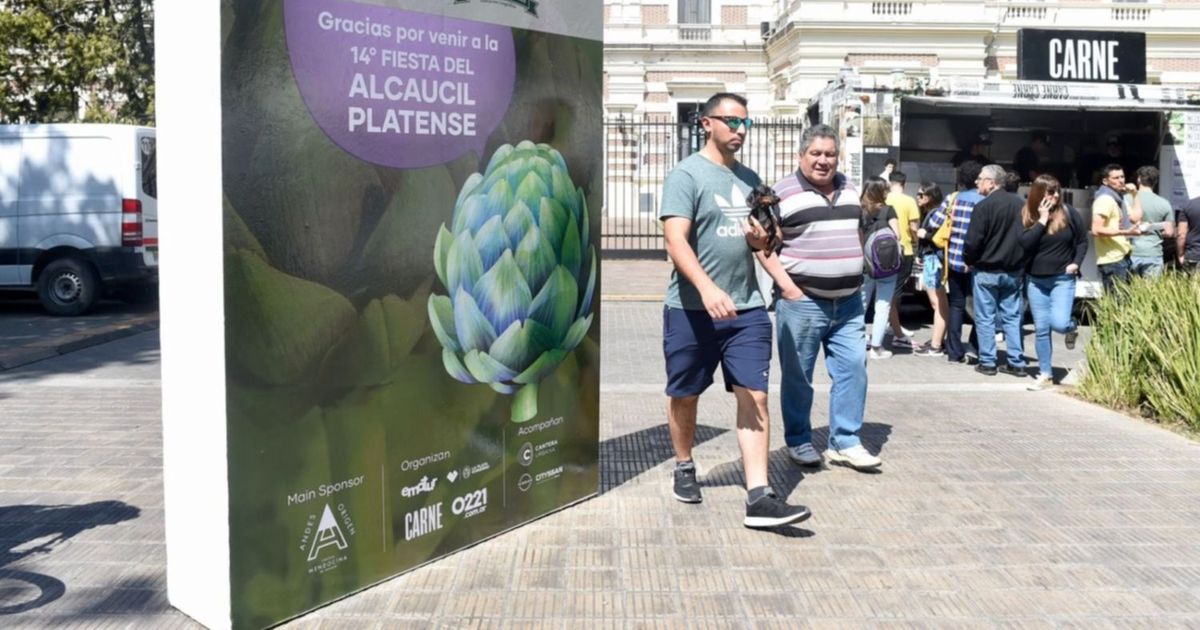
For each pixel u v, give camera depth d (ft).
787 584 15.10
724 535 17.07
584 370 18.43
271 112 12.71
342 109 13.56
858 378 20.74
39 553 16.30
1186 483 20.01
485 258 15.97
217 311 12.46
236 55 12.25
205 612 13.35
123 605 14.25
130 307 51.29
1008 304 31.45
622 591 14.80
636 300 51.03
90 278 47.29
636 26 110.42
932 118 49.32
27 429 24.40
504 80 15.93
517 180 16.39
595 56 17.80
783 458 21.83
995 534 17.16
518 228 16.52
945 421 25.25
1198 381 24.26
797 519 16.70
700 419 25.50
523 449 17.24
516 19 16.07
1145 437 23.66
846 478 20.35
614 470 20.88
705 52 111.14
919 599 14.57
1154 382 25.58
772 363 33.55
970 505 18.66
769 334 17.62
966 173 35.60
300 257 13.23
